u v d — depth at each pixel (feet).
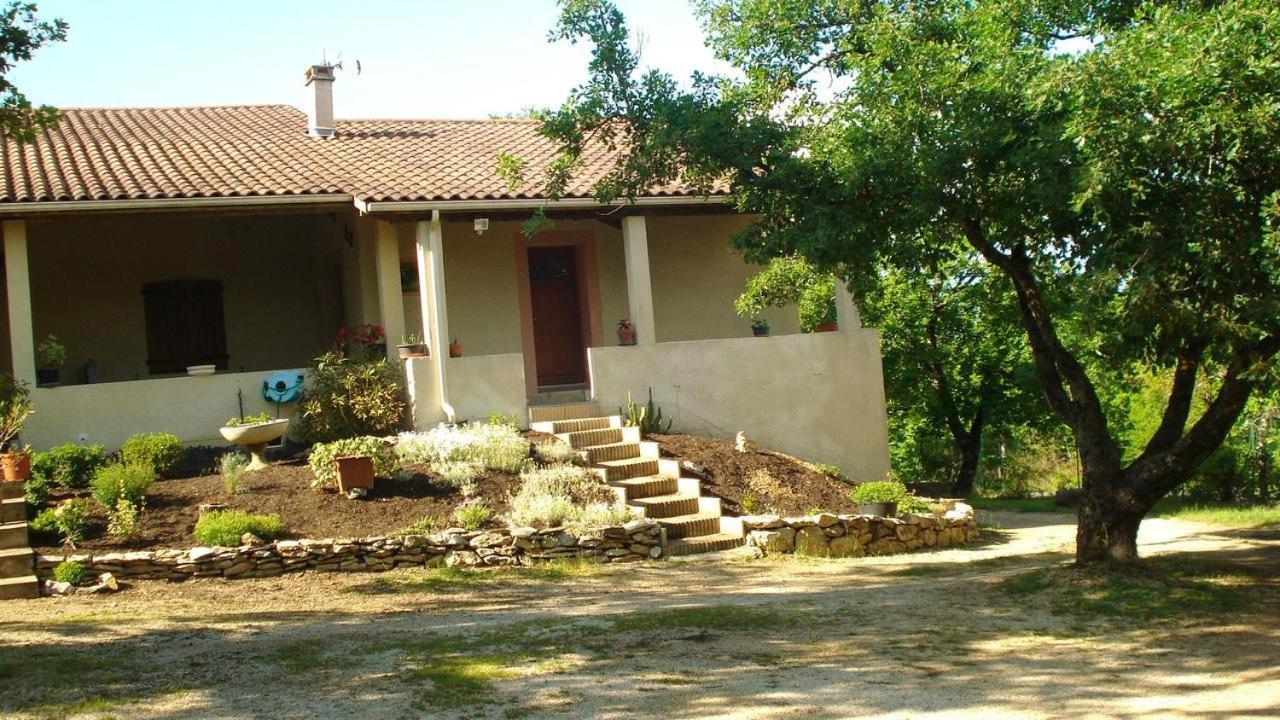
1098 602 32.19
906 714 22.74
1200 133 28.12
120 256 61.41
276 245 65.46
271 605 33.65
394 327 55.77
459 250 61.36
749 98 45.29
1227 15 29.12
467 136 69.31
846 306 61.31
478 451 47.42
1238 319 28.94
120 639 28.81
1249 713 22.67
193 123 68.69
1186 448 34.17
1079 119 28.99
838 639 29.09
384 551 39.27
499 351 61.87
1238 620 30.35
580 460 49.19
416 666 25.90
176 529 39.75
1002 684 24.93
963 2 39.09
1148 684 24.90
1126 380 45.09
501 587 36.91
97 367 60.13
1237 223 28.78
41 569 36.06
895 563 42.63
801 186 36.52
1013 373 85.92
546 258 64.39
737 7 49.52
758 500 48.21
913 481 115.96
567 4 37.14
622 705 23.08
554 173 41.04
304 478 45.16
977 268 81.25
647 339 58.18
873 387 60.95
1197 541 46.21
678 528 44.75
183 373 62.39
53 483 43.55
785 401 58.85
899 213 34.99
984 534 52.03
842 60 45.83
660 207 58.80
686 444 52.47
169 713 22.21
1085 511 36.50
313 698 23.29
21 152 56.70
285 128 68.59
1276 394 60.54
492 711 22.57
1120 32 32.22
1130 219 29.76
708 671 25.81
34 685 24.12
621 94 38.06
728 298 66.90
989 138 32.83
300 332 65.51
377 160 60.80
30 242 59.06
